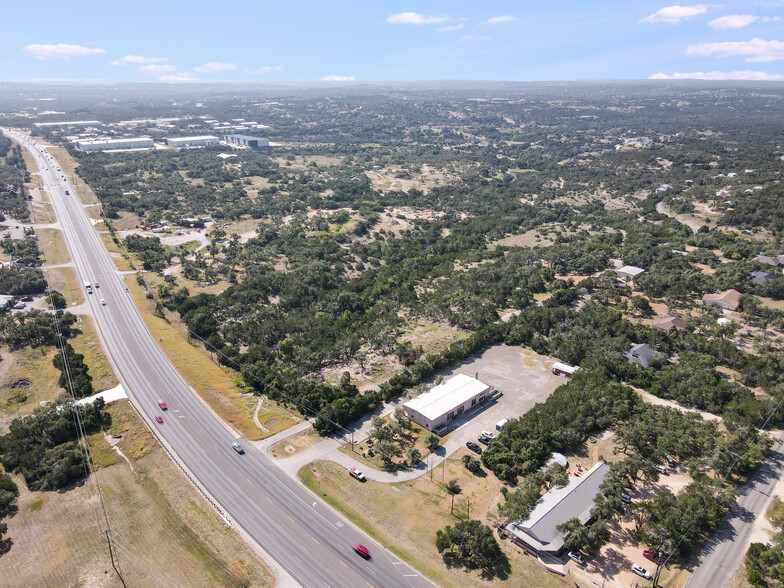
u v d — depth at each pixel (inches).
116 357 6909.5
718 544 3941.9
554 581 3641.7
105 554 3821.4
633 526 4143.7
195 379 6387.8
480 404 5935.0
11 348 6973.4
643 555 3863.2
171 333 7682.1
